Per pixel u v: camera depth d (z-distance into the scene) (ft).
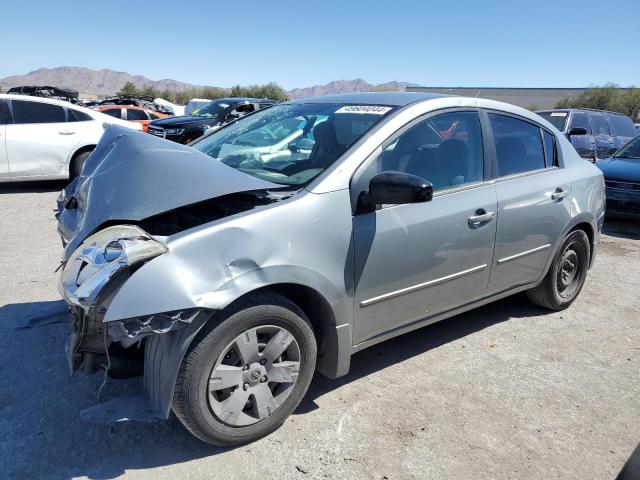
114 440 8.79
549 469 8.63
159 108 88.53
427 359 12.01
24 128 29.35
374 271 9.67
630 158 28.76
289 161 10.57
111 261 7.41
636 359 12.47
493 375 11.43
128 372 8.47
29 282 15.53
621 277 18.78
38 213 24.98
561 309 15.07
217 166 9.14
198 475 8.09
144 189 8.50
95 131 31.14
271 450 8.70
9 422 9.12
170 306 7.33
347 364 9.78
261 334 8.57
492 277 12.21
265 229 8.35
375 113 10.78
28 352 11.46
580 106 185.98
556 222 13.51
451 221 10.76
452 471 8.45
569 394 10.84
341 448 8.84
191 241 7.79
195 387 7.84
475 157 11.76
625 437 9.53
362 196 9.45
